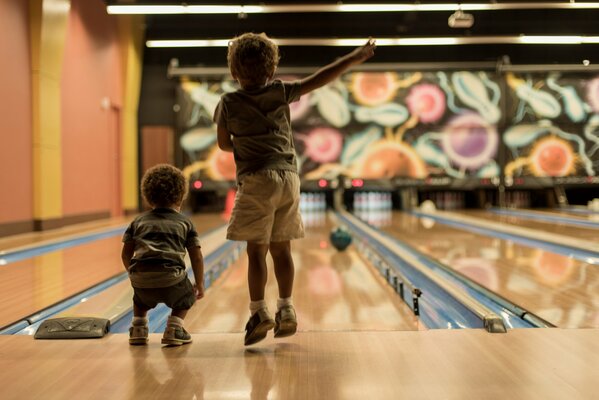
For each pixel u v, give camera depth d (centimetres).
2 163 695
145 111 1233
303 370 206
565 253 559
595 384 188
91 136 969
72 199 888
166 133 1302
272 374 202
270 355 224
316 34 1189
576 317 313
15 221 727
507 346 231
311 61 1255
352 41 1018
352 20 1157
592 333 250
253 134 224
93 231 799
